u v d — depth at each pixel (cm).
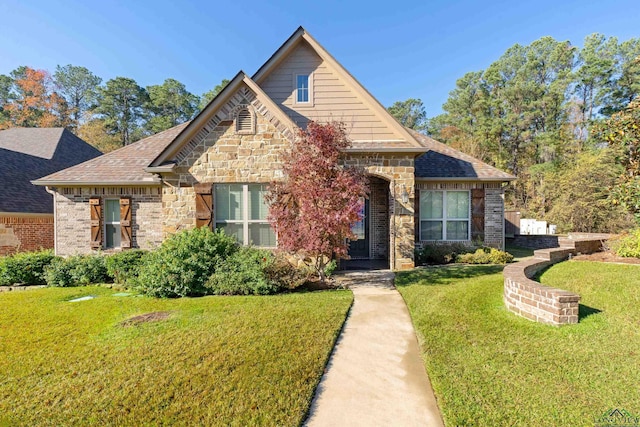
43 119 4344
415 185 1382
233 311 677
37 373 440
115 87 4900
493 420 325
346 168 1011
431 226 1412
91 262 1042
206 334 554
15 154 1767
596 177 2094
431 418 343
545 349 462
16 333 586
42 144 2105
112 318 663
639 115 879
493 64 4056
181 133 1095
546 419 322
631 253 920
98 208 1297
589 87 3597
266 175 1104
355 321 632
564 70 3694
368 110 1248
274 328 576
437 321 588
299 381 404
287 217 888
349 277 1041
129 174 1303
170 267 840
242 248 982
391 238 1183
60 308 738
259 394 378
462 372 415
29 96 4409
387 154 1172
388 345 524
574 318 534
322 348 496
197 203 1110
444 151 1577
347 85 1259
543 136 3412
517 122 3566
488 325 557
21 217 1449
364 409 359
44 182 1257
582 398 353
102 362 466
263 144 1105
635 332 497
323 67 1267
